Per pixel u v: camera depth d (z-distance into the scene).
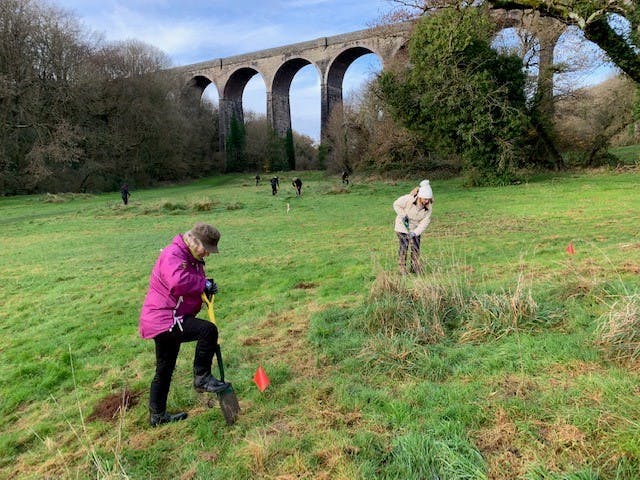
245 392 3.96
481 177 24.64
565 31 24.33
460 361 3.90
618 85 27.00
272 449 3.05
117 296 8.02
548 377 3.37
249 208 22.91
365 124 44.78
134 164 52.19
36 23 41.41
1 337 6.54
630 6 16.72
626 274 5.40
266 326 5.57
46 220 22.75
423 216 6.63
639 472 2.33
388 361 4.07
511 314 4.38
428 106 23.41
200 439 3.37
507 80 23.56
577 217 11.80
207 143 72.94
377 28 35.62
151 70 53.94
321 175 53.62
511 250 8.33
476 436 2.85
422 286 5.05
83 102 45.06
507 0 14.77
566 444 2.63
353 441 3.01
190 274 3.38
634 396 2.91
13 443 3.80
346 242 11.37
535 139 27.80
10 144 39.94
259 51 69.88
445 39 22.09
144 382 4.48
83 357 5.40
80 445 3.57
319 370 4.19
